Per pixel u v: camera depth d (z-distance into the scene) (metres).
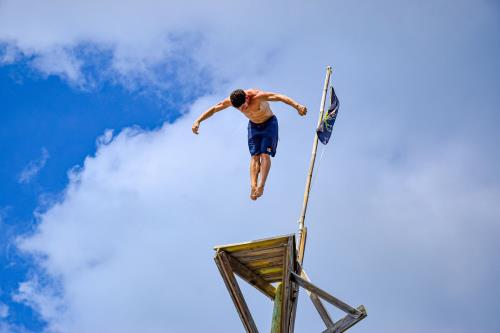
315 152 15.06
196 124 13.42
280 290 13.11
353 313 12.60
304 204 14.32
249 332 13.21
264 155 13.23
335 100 16.06
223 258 12.89
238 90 13.06
